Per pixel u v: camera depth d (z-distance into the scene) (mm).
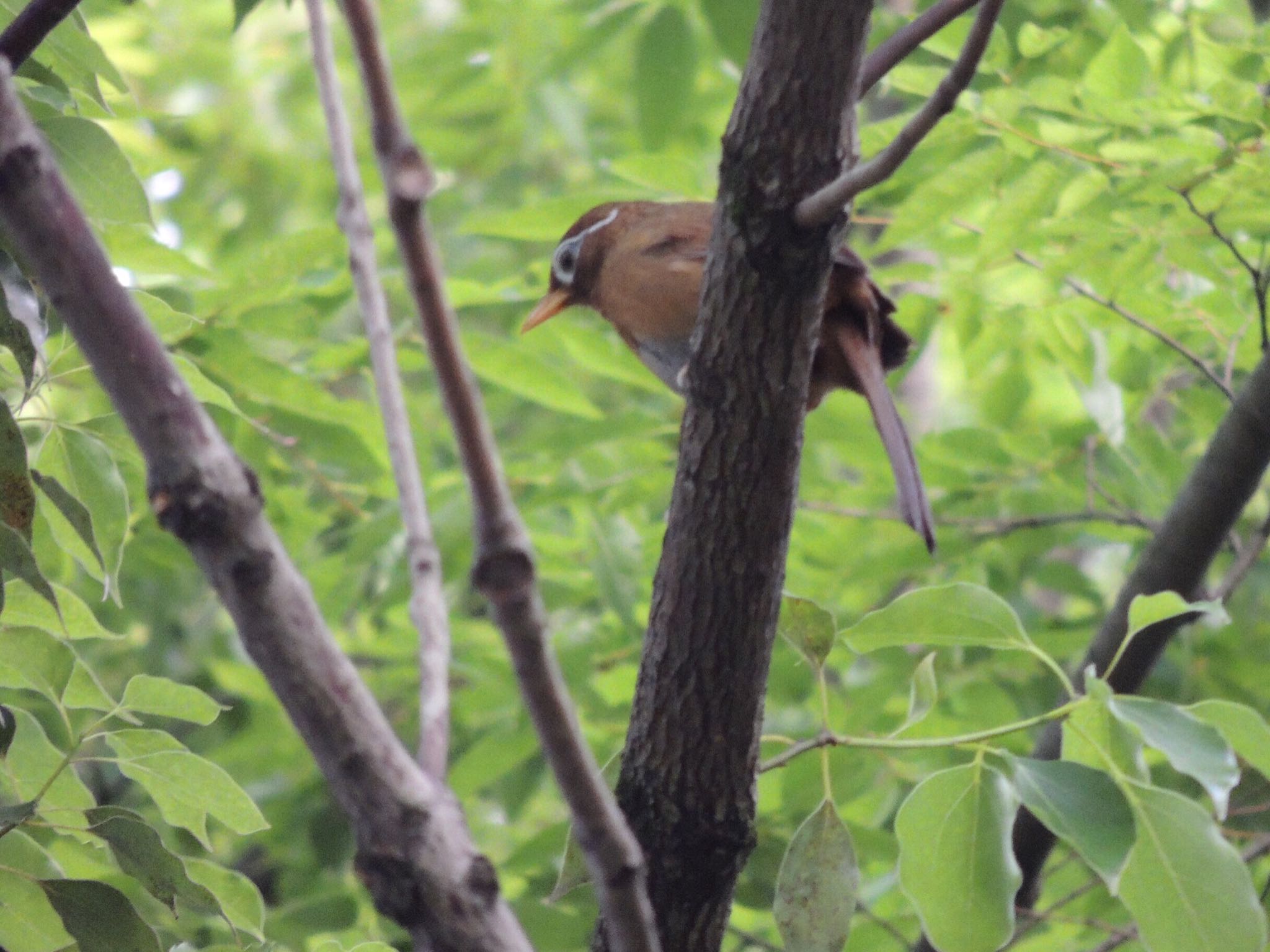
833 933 5707
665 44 12008
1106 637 8555
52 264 3568
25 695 11367
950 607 5852
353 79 18984
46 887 5270
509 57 15539
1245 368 10344
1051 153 8570
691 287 8828
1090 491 10523
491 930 3684
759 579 5652
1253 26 9211
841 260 7852
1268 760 5535
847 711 10367
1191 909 5164
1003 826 5355
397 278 10375
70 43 6242
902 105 13180
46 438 5988
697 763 5719
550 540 11109
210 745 13992
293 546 11727
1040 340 10633
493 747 10742
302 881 12945
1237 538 9711
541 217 9789
